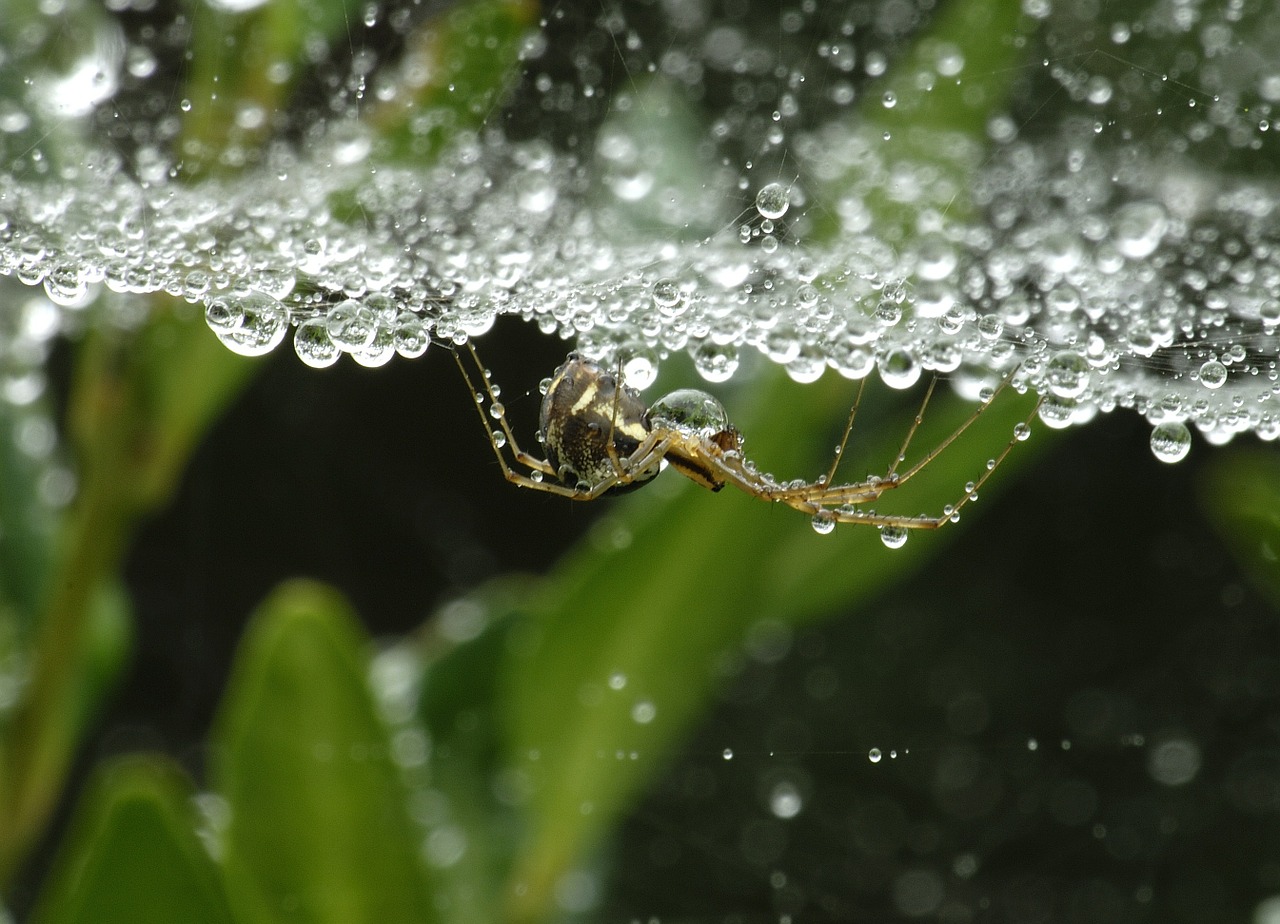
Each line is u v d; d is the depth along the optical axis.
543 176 0.16
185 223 0.14
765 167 0.17
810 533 0.15
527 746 0.15
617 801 0.15
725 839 0.21
